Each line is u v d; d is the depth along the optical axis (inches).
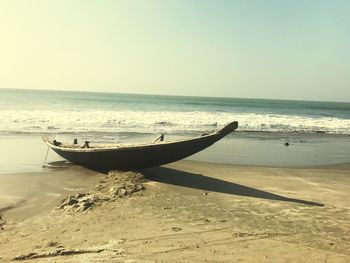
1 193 326.6
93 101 2384.4
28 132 723.4
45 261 190.5
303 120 1333.7
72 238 225.3
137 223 253.3
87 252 203.5
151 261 192.1
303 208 309.3
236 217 276.1
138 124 956.0
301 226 261.0
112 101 2529.5
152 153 392.5
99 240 221.9
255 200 328.5
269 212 293.1
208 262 193.9
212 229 246.5
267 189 374.0
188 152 394.9
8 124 820.6
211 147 671.1
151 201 307.3
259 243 224.5
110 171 415.2
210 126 999.0
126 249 208.2
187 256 200.8
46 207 293.3
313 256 206.7
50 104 1723.7
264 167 502.0
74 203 295.4
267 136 888.9
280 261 198.1
